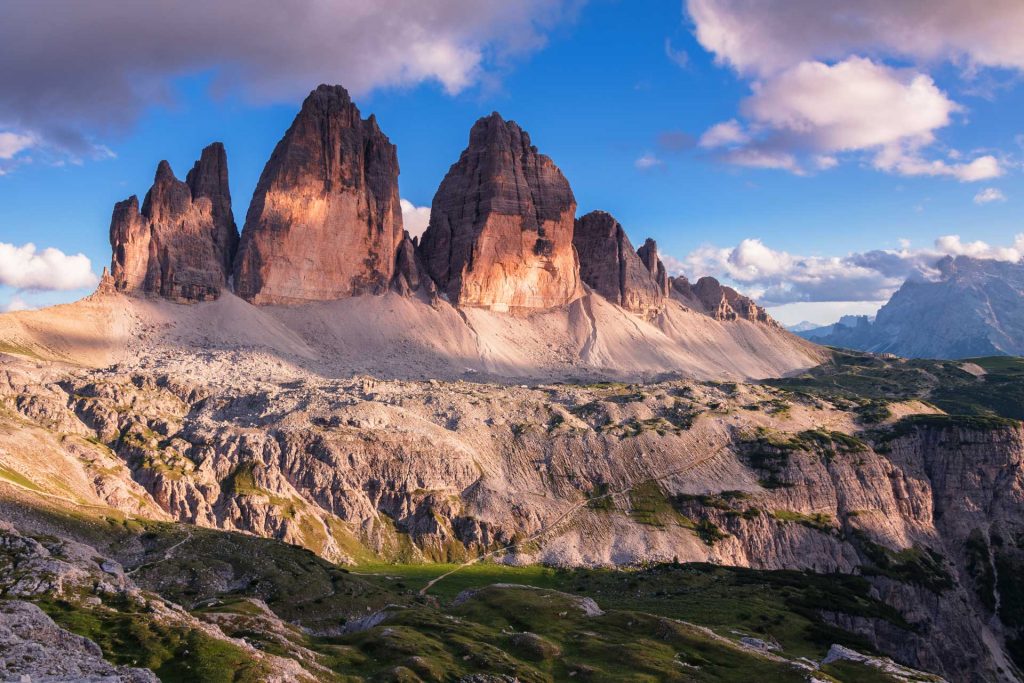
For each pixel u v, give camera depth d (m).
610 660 176.38
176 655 124.50
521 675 158.25
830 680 174.12
